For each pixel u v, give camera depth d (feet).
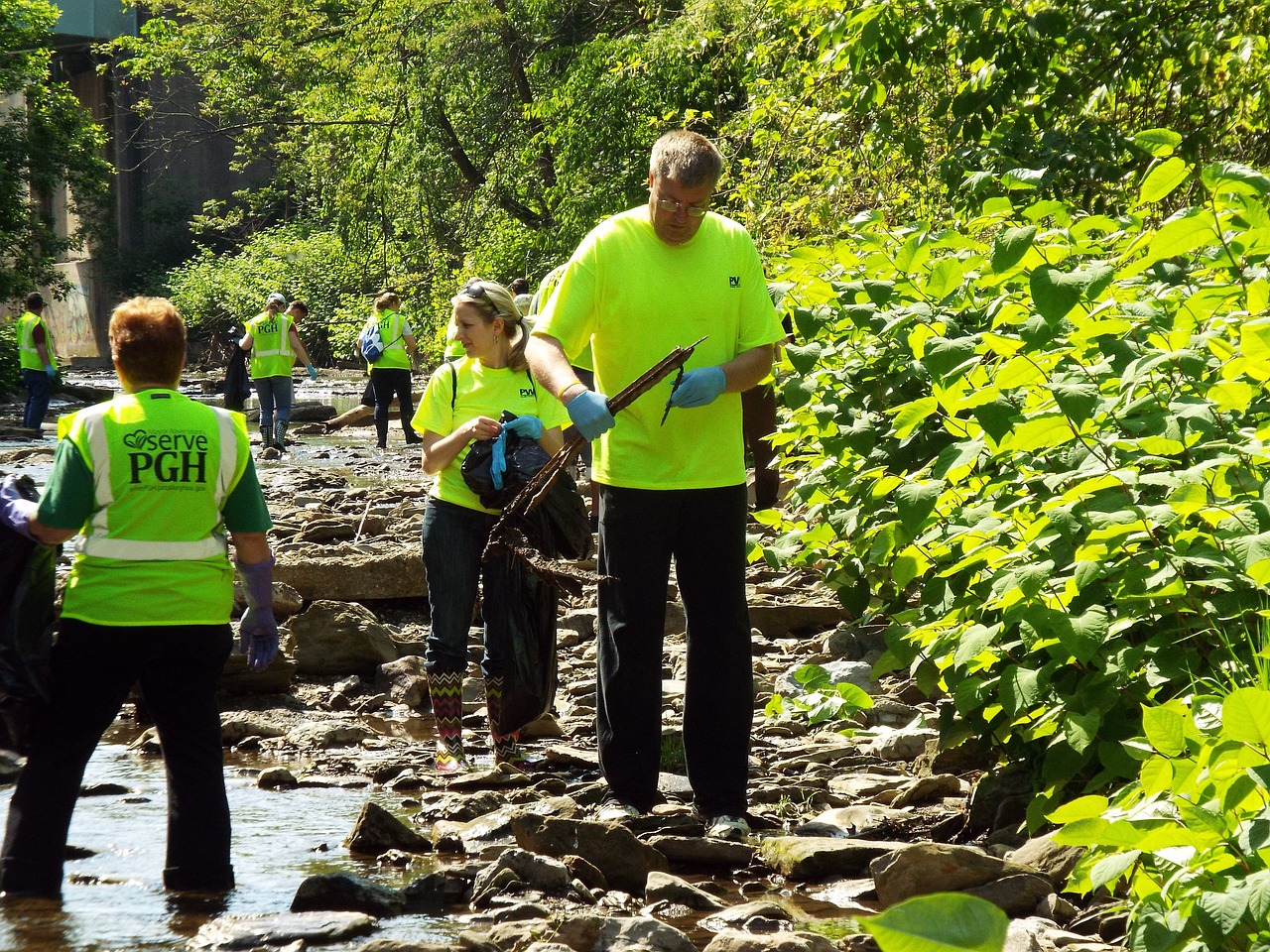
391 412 151.64
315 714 36.91
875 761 31.35
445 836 25.32
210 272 305.53
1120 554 20.94
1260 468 20.93
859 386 27.96
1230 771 15.48
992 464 25.61
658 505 26.94
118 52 322.55
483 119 161.27
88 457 22.17
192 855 22.58
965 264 24.79
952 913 6.21
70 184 251.39
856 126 56.44
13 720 22.39
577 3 157.79
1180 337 21.86
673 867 24.47
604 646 27.50
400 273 172.45
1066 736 21.09
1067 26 45.47
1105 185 45.39
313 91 180.04
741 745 27.14
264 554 23.62
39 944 19.71
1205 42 46.09
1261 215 21.67
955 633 23.49
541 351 26.45
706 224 27.50
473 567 31.99
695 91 125.39
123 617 22.30
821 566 42.86
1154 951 14.66
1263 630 19.62
